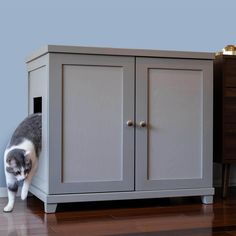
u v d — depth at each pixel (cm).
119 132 227
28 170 212
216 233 176
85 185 221
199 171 240
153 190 232
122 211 219
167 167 235
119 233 176
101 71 223
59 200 216
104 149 224
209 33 298
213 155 262
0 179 255
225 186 258
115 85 226
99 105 223
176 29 290
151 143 232
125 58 226
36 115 229
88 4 272
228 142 253
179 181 237
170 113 235
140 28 282
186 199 254
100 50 221
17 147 213
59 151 217
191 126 239
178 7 290
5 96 256
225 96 251
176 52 233
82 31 271
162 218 204
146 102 230
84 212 216
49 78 214
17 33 259
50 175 215
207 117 241
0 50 255
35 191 235
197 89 239
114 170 226
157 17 286
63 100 217
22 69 259
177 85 236
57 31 266
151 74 231
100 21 274
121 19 279
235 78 253
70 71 218
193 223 194
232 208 228
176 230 181
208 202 241
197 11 295
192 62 238
